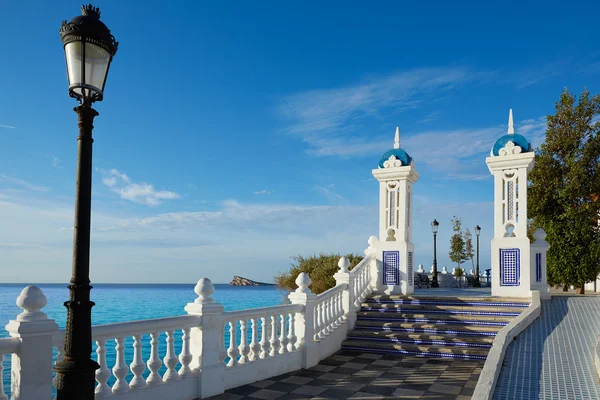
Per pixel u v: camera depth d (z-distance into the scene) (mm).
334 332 10305
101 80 4855
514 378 5719
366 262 12539
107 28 4879
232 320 7477
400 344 10109
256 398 6852
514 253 11648
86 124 4766
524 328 8828
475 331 10102
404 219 12641
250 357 7871
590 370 6043
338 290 10781
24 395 4602
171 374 6461
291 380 7914
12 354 4719
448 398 6824
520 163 11758
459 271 35406
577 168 17594
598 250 16234
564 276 16719
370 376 8180
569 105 18781
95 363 4555
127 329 5820
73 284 4543
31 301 4742
